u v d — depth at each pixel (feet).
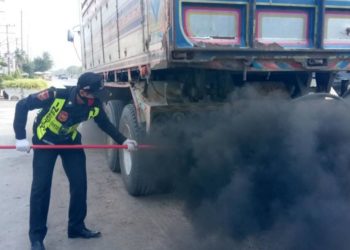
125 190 17.94
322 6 12.84
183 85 14.42
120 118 18.11
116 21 18.99
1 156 25.95
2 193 18.13
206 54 11.88
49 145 12.22
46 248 12.54
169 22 11.48
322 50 12.96
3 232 13.89
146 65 14.15
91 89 11.98
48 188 12.33
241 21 12.16
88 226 14.10
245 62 12.37
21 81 90.89
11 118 48.65
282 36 12.69
